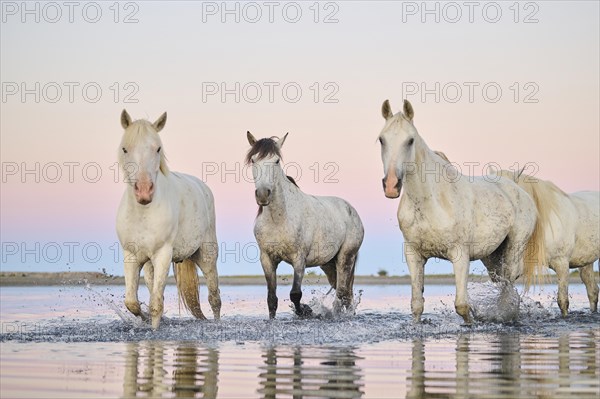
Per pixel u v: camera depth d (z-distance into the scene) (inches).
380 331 386.9
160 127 402.3
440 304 609.9
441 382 229.0
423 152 389.1
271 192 447.5
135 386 221.9
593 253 546.9
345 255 544.7
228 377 238.1
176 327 403.2
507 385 223.8
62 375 241.8
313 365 263.9
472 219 410.3
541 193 482.6
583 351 305.3
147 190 366.3
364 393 212.2
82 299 652.7
